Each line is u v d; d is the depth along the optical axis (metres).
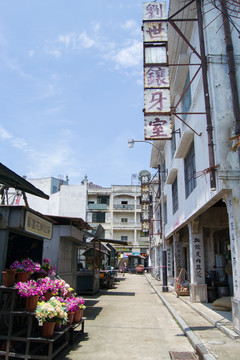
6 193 8.30
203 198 9.10
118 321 9.00
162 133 8.85
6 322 5.61
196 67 10.41
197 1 8.52
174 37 12.04
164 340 6.87
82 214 38.78
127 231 46.06
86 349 6.13
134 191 45.97
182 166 13.70
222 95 7.72
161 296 14.70
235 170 7.14
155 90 9.13
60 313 5.31
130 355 5.77
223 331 7.02
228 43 7.95
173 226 17.23
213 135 7.64
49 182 38.59
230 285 11.80
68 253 10.89
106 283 19.53
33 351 5.28
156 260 31.69
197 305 10.84
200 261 11.78
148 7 9.74
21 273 5.60
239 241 6.81
